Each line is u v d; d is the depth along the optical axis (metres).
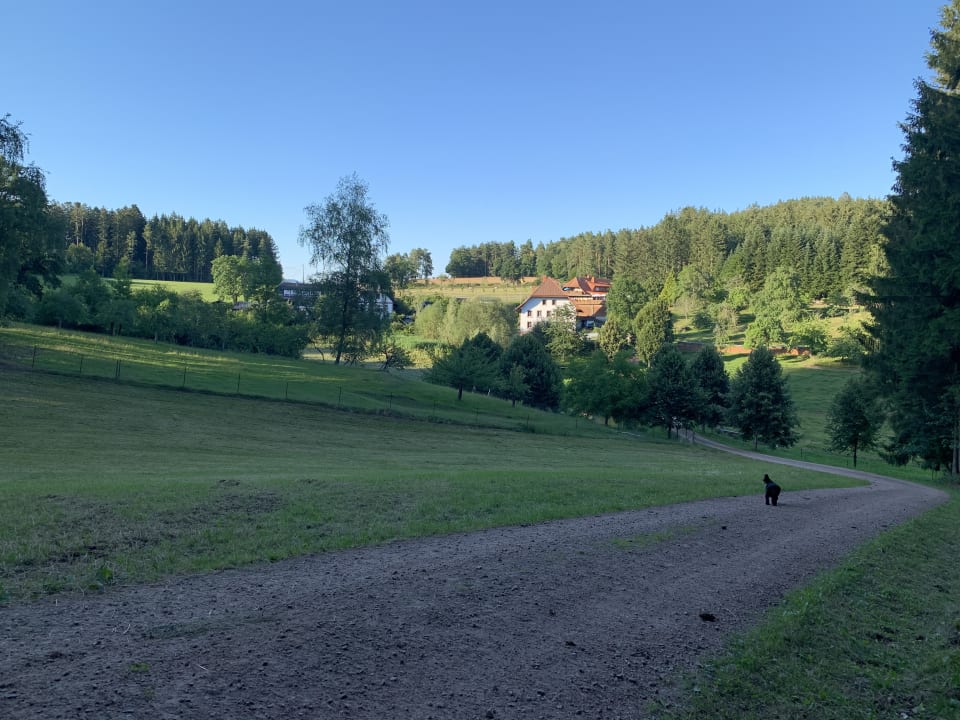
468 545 11.08
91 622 6.70
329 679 5.77
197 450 29.89
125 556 9.02
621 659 6.87
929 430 38.34
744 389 65.69
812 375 106.69
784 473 31.62
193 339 82.31
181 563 8.92
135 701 5.09
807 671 7.09
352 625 7.07
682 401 65.44
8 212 40.12
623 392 65.56
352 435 39.94
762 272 165.62
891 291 31.25
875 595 10.12
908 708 6.51
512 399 78.06
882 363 34.44
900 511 19.25
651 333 112.25
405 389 63.53
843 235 178.62
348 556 9.93
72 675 5.45
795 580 10.47
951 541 15.52
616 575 9.93
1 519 10.42
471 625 7.41
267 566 9.14
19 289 51.72
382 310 71.12
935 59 30.64
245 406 44.06
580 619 7.95
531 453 39.38
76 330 71.69
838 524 15.94
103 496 12.76
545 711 5.61
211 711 5.03
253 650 6.22
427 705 5.49
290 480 16.77
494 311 125.38
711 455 51.59
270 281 129.12
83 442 28.78
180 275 188.88
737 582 10.09
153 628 6.62
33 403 35.62
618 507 15.85
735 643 7.59
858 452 68.31
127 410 37.69
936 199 27.53
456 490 16.17
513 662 6.53
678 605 8.82
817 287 154.50
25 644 6.02
